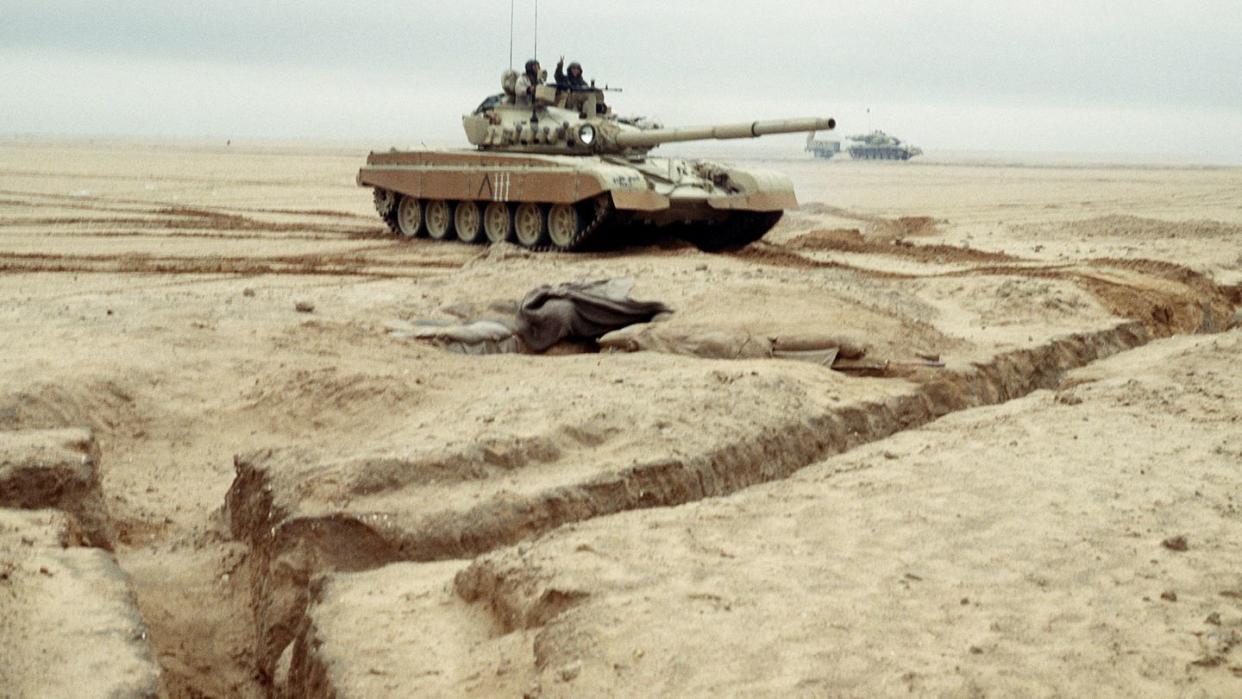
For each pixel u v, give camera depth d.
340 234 34.28
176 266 25.88
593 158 29.06
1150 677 5.95
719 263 25.06
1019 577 7.36
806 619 6.71
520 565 7.67
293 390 13.47
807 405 12.54
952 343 16.34
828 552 7.89
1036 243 33.59
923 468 10.12
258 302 19.19
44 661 6.59
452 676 6.75
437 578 8.27
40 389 12.55
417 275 25.09
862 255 30.28
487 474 10.03
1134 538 8.09
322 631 7.37
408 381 13.75
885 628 6.58
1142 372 14.88
